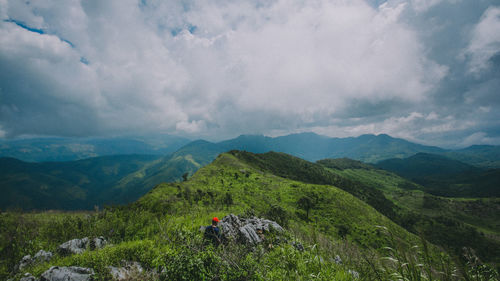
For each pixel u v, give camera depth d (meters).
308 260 5.89
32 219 17.11
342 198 100.94
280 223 11.45
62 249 10.01
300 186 111.31
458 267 2.87
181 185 80.69
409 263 3.32
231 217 10.94
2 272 8.28
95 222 13.48
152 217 14.77
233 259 5.80
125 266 7.57
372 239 67.62
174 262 5.84
